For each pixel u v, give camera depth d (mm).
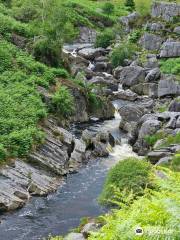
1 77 48125
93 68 71750
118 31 86125
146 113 50969
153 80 64062
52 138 40312
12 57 53312
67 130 47062
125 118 49312
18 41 58094
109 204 28766
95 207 30547
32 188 32938
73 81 54125
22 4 80000
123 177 28406
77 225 28109
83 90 52219
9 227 27781
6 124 39188
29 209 30453
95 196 32719
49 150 38438
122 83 65062
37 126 41188
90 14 100625
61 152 38906
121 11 109375
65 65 59406
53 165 36906
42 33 60250
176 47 71125
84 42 93250
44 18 70438
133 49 74750
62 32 65438
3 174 33000
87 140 42219
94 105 52875
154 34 76438
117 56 71875
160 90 59438
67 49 82000
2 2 84562
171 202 7023
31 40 58719
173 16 78688
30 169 34969
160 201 7207
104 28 99438
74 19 94500
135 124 47562
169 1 84375
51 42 57594
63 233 27031
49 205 31141
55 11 69125
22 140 37156
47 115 44312
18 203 30656
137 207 8133
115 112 54875
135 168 28766
